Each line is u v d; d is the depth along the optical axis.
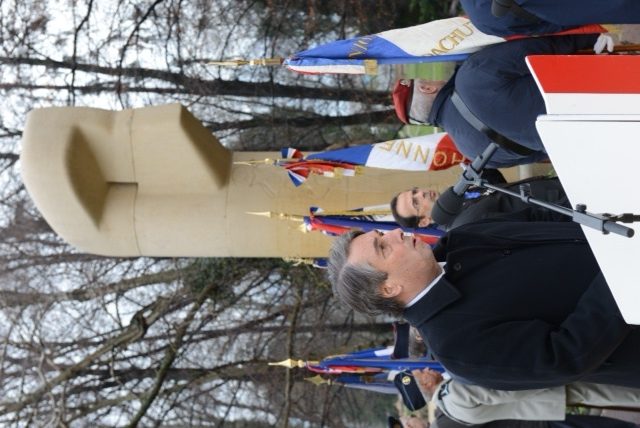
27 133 7.62
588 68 2.52
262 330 12.56
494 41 4.08
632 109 2.37
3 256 12.33
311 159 6.50
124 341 11.39
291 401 11.83
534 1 3.27
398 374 6.02
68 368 11.05
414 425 5.80
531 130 3.70
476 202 4.79
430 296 3.29
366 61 4.45
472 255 3.36
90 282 11.93
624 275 2.64
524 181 4.45
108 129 7.57
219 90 12.58
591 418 4.41
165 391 11.97
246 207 7.79
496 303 3.24
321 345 13.32
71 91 12.29
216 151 7.91
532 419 4.08
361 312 3.46
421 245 3.37
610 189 2.50
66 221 7.77
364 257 3.34
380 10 12.08
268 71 12.76
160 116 7.56
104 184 7.89
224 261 11.65
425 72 12.16
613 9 3.19
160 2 12.12
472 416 4.10
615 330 3.03
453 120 4.12
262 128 13.21
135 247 7.97
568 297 3.25
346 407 15.09
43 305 11.95
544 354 3.07
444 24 4.28
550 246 3.35
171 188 7.83
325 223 6.35
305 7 12.43
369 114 13.05
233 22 12.40
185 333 11.94
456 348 3.22
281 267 11.91
